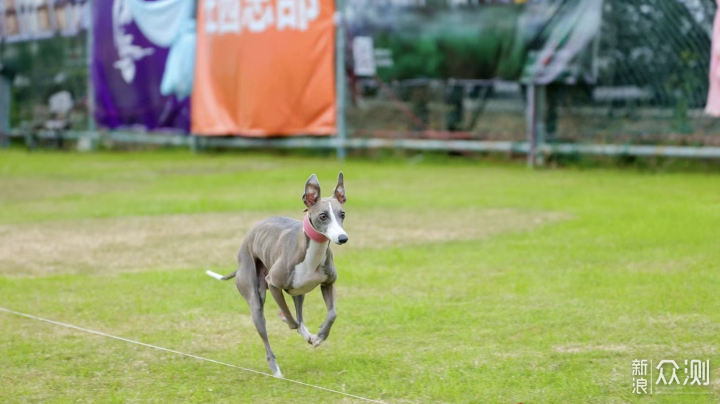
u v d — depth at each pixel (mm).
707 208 13164
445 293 8867
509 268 9883
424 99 20750
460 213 13711
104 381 6559
